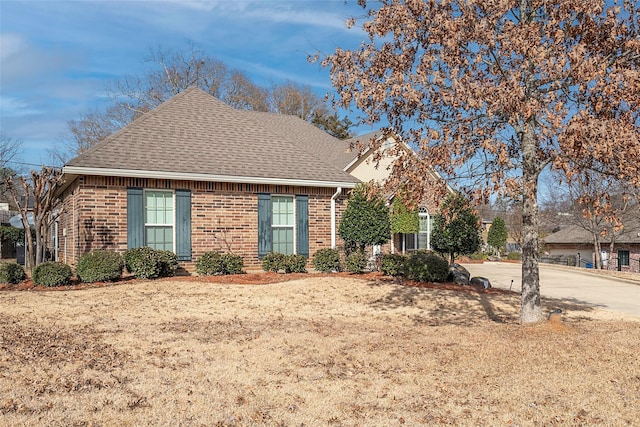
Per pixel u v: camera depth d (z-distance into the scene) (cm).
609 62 792
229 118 1836
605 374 642
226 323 955
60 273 1295
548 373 648
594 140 663
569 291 1574
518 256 3622
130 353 728
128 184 1454
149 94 4156
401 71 826
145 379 614
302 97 4812
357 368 677
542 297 1421
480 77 799
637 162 668
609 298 1430
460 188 864
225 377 630
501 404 545
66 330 855
